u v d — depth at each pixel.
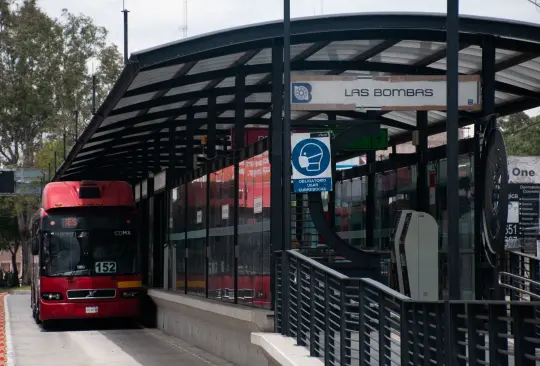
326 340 10.73
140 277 25.97
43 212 25.89
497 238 13.02
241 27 14.21
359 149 17.31
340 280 10.32
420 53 15.82
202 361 17.31
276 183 14.24
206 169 19.58
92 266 25.70
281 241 14.20
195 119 22.58
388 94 14.55
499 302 6.27
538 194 33.75
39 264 25.80
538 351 8.86
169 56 14.14
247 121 22.38
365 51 15.81
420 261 15.14
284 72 13.37
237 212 16.58
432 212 17.14
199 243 20.31
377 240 20.25
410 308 8.45
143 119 21.17
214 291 18.55
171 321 24.00
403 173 18.62
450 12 9.10
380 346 9.13
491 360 6.59
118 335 24.23
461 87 14.52
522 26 13.84
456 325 7.36
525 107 17.70
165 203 25.48
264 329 13.95
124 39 15.11
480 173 14.19
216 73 17.14
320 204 15.81
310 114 20.78
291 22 13.99
